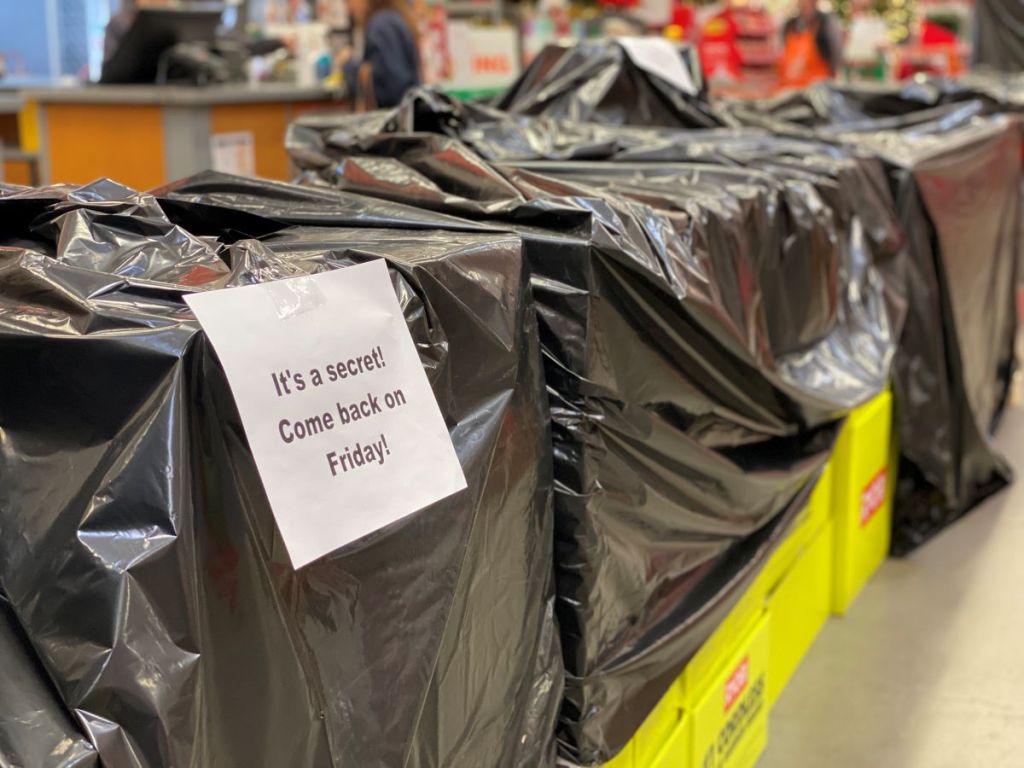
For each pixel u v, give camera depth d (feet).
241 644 2.31
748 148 6.56
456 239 3.22
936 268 7.68
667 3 22.44
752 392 4.61
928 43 26.68
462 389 2.97
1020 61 21.67
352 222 3.57
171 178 11.81
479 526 2.95
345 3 17.92
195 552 2.20
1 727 2.03
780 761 5.71
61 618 2.13
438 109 5.22
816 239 5.56
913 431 7.84
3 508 2.19
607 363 3.60
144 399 2.20
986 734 5.98
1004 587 7.78
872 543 7.88
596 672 3.63
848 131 9.16
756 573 4.71
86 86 12.60
